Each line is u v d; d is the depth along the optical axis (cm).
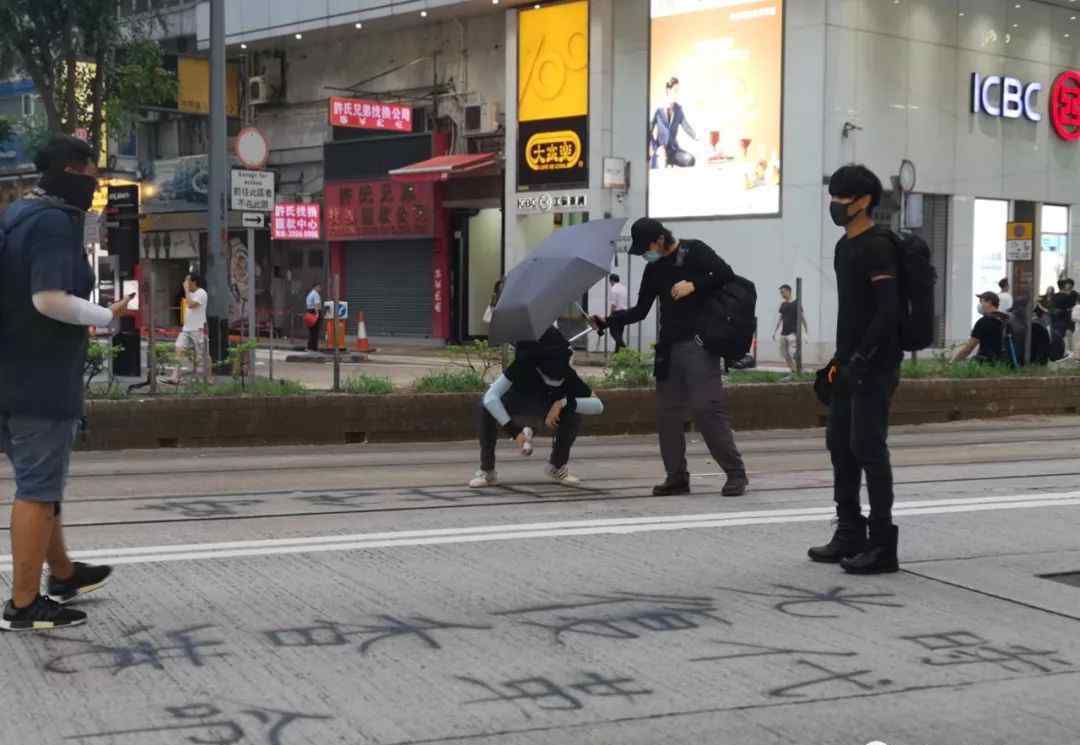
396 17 3359
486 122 3322
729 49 2844
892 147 2836
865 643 511
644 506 832
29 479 505
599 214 3036
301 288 3812
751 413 1450
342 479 991
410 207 3431
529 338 873
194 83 3531
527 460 1138
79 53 2642
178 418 1210
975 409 1605
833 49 2717
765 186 2798
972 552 686
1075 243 3312
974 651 502
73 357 503
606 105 3044
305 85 3803
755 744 399
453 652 491
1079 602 578
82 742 392
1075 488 933
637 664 479
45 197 493
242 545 689
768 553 678
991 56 3055
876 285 605
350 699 434
